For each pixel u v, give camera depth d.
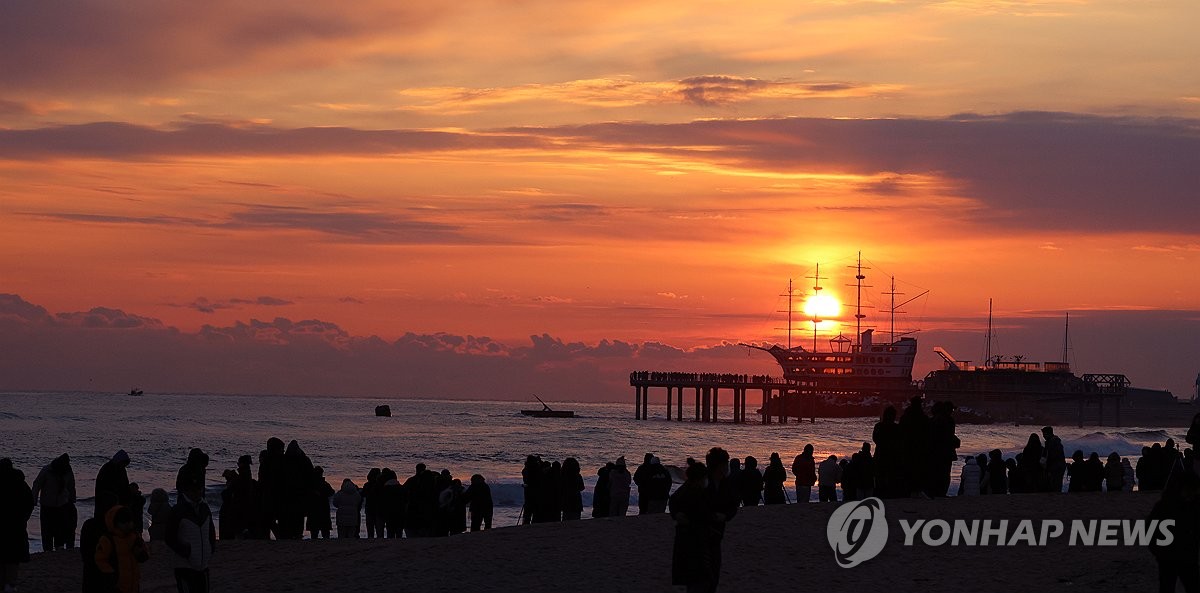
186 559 20.23
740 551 29.20
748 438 192.25
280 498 35.75
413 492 37.66
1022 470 42.97
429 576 27.39
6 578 26.47
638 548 30.25
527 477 39.62
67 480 33.22
